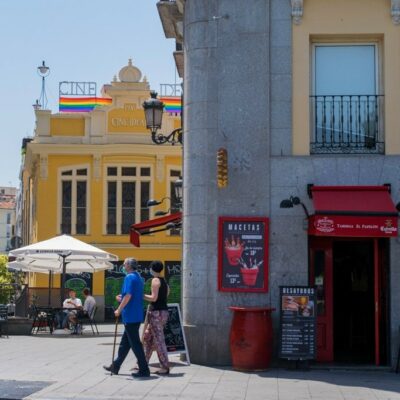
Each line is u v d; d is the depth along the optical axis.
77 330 24.42
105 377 12.36
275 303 13.86
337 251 15.07
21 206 58.12
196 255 14.16
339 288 15.18
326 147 14.45
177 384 11.70
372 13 14.36
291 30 14.38
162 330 12.78
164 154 37.16
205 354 13.93
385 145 14.16
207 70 14.41
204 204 14.20
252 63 14.32
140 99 37.38
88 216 36.97
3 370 13.23
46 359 15.05
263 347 13.15
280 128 14.22
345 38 14.57
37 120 37.31
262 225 13.99
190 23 14.65
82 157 37.22
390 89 14.23
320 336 14.36
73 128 37.28
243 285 13.92
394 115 14.19
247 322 13.17
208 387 11.47
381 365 13.91
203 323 14.00
